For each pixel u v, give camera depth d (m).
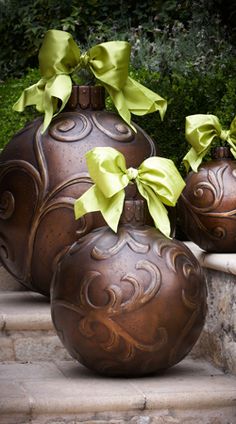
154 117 5.62
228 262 3.97
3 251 4.39
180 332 3.67
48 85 4.41
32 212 4.20
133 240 3.70
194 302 3.70
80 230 4.15
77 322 3.66
